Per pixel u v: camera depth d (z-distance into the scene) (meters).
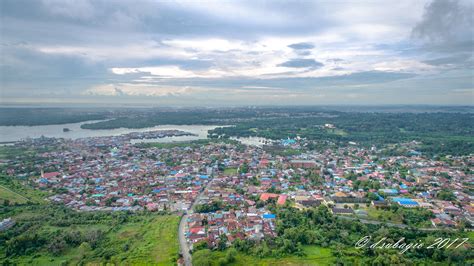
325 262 146.88
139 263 146.75
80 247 159.12
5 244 163.88
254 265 145.38
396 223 188.25
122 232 179.62
